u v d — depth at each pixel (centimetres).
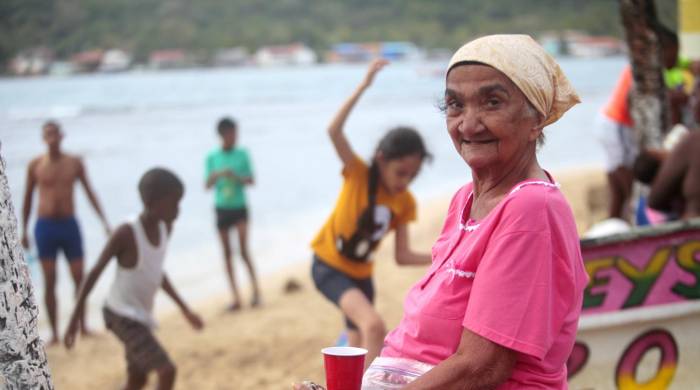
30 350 215
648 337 393
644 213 609
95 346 792
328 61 15200
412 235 1262
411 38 15312
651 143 655
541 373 212
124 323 546
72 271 825
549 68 216
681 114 755
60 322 878
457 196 245
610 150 729
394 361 232
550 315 204
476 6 15838
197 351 742
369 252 496
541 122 217
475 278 210
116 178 1930
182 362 712
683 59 810
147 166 2156
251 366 691
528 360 211
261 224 1437
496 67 208
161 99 5944
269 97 6191
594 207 1031
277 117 4084
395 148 479
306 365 684
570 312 215
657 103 653
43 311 914
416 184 1952
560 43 13575
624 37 657
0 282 208
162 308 930
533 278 202
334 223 493
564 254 206
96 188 1770
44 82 9850
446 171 2175
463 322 209
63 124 3612
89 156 2397
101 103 5428
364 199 488
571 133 3256
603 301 384
